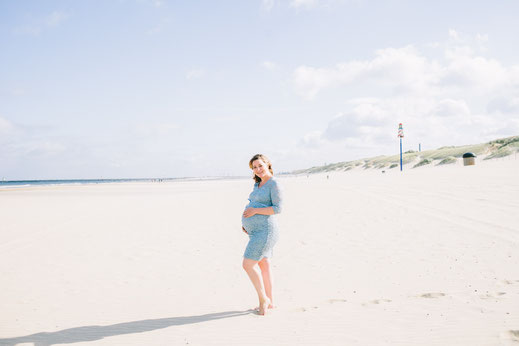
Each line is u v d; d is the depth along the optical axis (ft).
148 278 17.99
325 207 42.39
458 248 19.90
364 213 35.42
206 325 11.73
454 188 51.78
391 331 10.34
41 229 35.50
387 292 13.82
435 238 22.82
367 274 16.51
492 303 11.82
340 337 10.16
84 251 24.99
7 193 111.45
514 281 13.92
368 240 23.82
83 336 11.25
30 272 19.76
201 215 42.39
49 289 16.58
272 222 12.53
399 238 23.68
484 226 25.07
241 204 53.88
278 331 10.88
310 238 25.80
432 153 299.17
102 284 17.21
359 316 11.62
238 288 15.87
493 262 16.76
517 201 34.94
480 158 216.33
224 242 26.32
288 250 22.63
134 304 14.25
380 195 50.83
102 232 32.83
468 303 12.00
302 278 16.63
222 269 19.19
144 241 27.86
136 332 11.42
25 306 14.32
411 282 14.82
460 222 27.14
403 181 78.64
